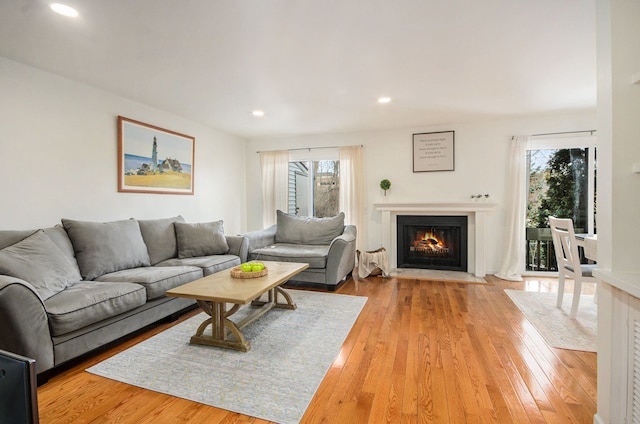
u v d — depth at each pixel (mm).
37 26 2062
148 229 3430
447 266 4840
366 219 5125
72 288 2258
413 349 2258
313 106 3830
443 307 3174
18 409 732
